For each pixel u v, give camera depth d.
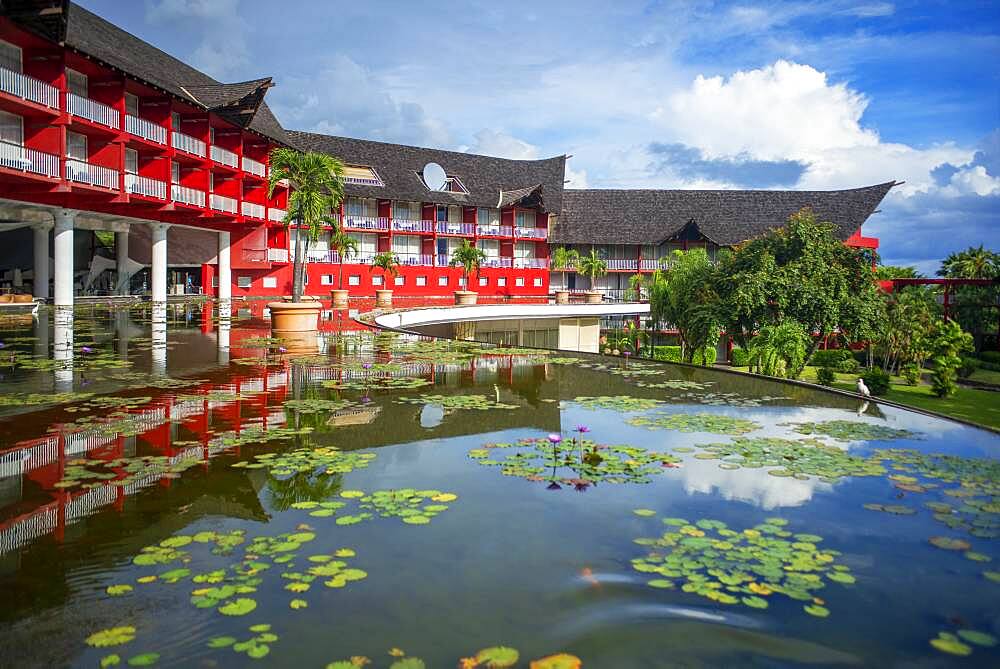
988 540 4.07
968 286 50.34
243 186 38.31
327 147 53.81
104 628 2.94
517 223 61.50
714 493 4.93
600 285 65.88
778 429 7.30
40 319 20.67
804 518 4.43
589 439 6.70
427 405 8.34
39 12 21.31
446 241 56.84
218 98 33.31
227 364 11.80
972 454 6.18
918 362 40.91
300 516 4.32
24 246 35.75
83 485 4.93
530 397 9.18
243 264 37.66
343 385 9.79
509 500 4.69
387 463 5.62
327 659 2.71
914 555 3.84
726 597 3.29
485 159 64.38
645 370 12.15
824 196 65.12
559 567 3.60
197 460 5.62
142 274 43.19
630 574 3.53
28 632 2.90
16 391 8.80
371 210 53.03
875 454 6.15
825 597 3.32
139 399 8.38
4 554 3.70
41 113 22.45
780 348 30.38
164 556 3.68
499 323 38.12
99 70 25.66
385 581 3.40
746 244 38.16
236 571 3.50
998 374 41.44
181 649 2.78
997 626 3.08
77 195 25.23
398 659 2.71
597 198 67.44
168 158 29.00
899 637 2.98
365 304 36.31
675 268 39.59
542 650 2.81
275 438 6.45
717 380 11.07
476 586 3.37
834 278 33.84
